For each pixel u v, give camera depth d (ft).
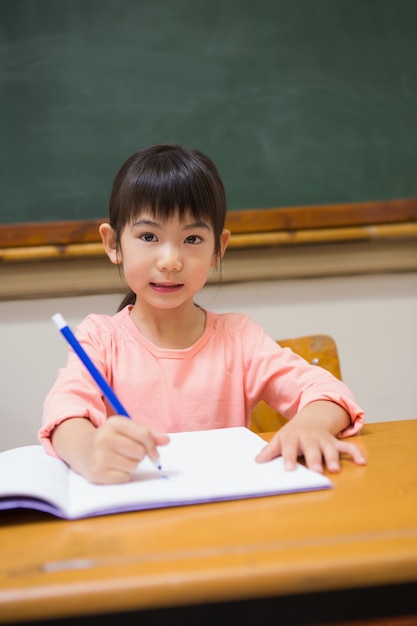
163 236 3.27
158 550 1.66
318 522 1.81
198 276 3.34
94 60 5.88
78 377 3.10
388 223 6.11
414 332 6.32
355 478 2.22
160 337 3.72
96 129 5.92
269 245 5.91
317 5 6.03
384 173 6.19
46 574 1.54
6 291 5.80
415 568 1.56
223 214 3.59
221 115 6.03
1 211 5.86
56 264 5.82
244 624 1.56
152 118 5.98
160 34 5.92
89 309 5.93
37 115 5.85
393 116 6.17
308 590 1.52
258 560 1.56
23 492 1.94
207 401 3.64
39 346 5.91
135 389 3.59
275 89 6.06
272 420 4.00
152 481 2.16
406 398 6.39
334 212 6.03
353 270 6.13
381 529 1.74
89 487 2.13
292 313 6.15
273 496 2.05
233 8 5.97
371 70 6.12
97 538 1.76
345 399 2.88
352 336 6.25
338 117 6.13
